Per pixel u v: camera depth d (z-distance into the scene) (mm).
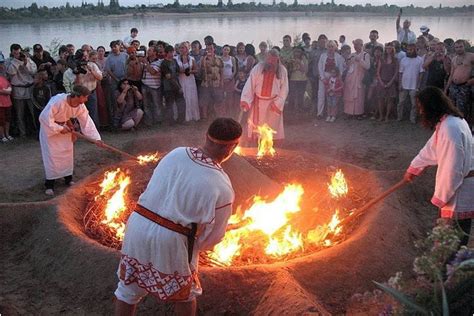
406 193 6801
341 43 14070
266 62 9008
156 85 11477
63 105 7184
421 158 5016
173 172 3578
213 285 4551
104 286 4832
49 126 7215
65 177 7809
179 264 3600
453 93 10164
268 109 9219
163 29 34500
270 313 4211
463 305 3617
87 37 27250
